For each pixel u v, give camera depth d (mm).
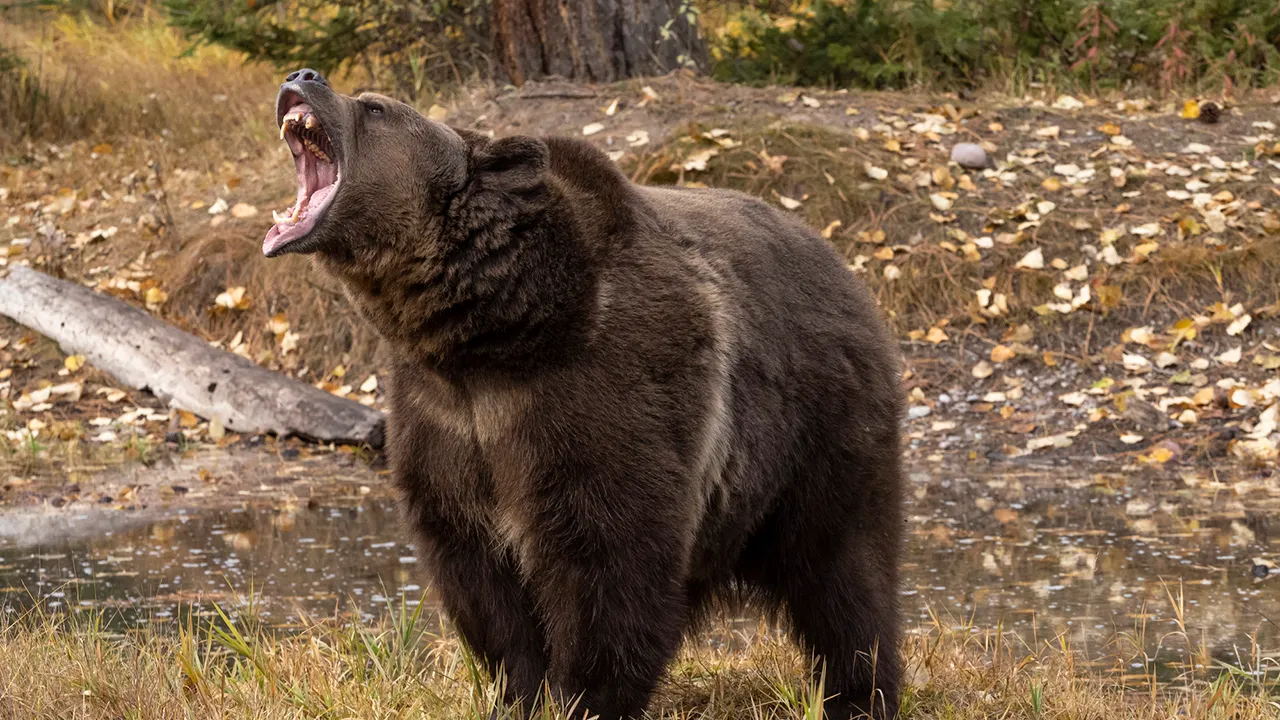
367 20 24875
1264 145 20500
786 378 8164
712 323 7582
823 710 8180
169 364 17844
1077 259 18859
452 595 7770
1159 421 16328
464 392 7297
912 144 20750
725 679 9086
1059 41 24547
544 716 7121
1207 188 19594
